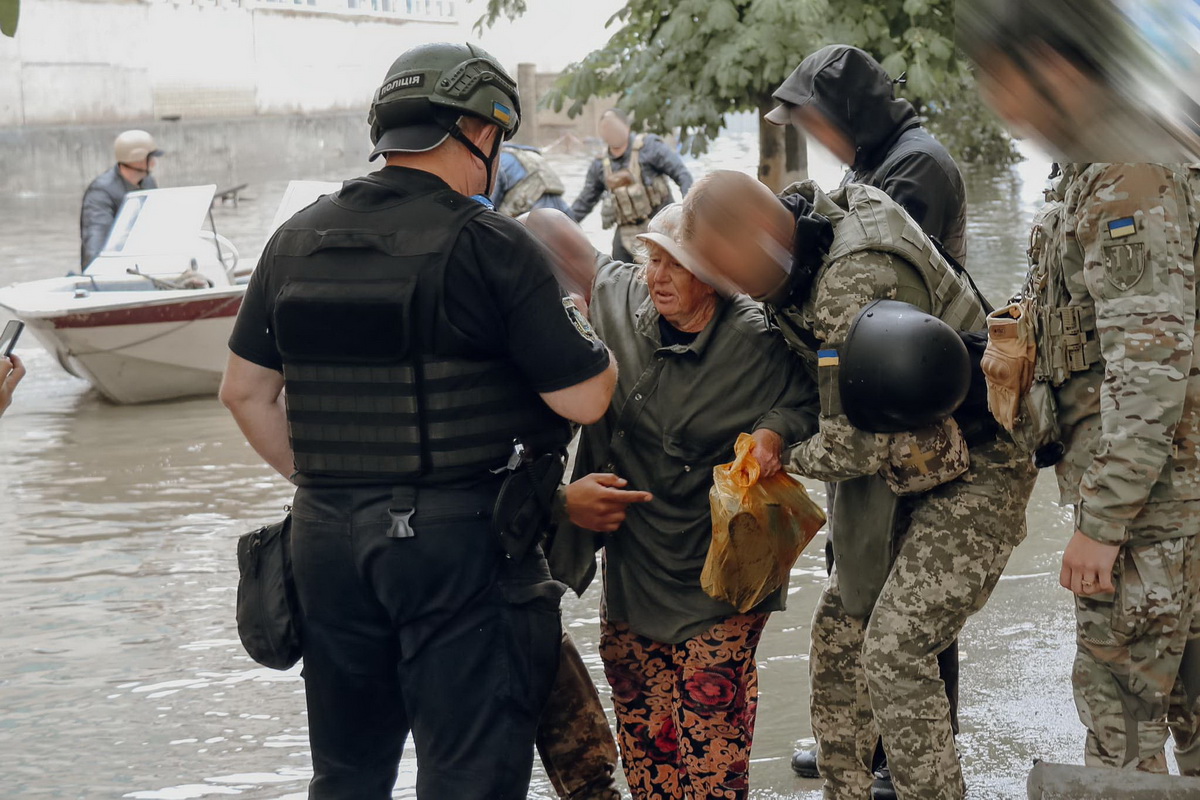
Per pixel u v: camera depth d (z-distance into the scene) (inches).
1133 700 102.0
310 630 99.0
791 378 109.3
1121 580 99.6
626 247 345.4
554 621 98.5
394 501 94.1
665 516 110.4
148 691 164.4
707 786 110.6
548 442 99.5
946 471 104.5
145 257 352.2
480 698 95.1
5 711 158.6
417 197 95.4
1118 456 94.2
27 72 1031.0
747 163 922.7
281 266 97.1
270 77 1291.8
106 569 211.0
